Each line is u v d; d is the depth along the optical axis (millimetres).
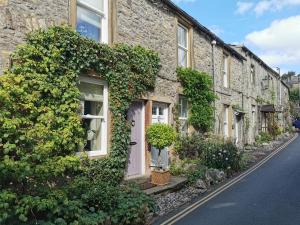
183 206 8258
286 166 14688
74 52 7746
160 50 11883
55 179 7070
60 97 7289
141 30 10820
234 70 20750
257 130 26562
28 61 6809
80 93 7738
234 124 20562
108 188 6824
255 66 26688
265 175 12570
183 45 14086
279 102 37156
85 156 7742
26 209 5375
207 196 9328
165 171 9680
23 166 5738
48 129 6812
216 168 12414
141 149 10789
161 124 10078
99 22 9289
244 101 23016
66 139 7105
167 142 9859
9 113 6230
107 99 9086
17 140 6172
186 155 13195
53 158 6629
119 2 9789
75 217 5879
